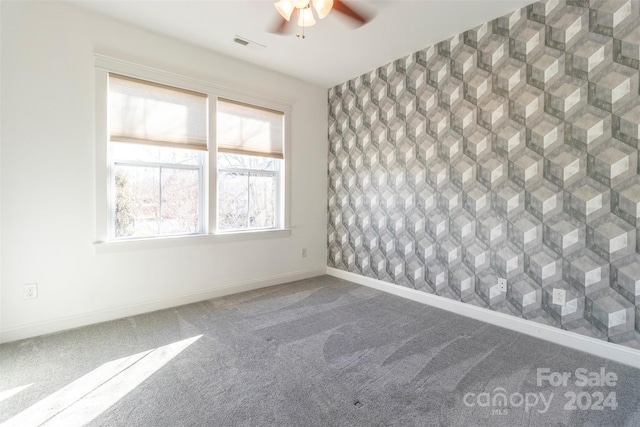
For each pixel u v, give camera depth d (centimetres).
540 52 230
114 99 257
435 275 304
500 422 146
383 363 197
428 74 302
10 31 215
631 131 195
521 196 244
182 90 290
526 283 243
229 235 329
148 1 231
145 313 277
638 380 180
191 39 286
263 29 267
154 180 286
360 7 235
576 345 218
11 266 220
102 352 207
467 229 278
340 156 404
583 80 211
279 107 365
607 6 200
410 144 322
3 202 216
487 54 259
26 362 193
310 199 406
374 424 144
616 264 202
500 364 197
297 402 159
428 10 239
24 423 142
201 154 312
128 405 155
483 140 265
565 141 221
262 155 353
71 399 159
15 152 219
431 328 252
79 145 243
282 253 379
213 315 275
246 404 157
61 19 232
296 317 273
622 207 199
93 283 252
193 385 172
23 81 220
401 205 333
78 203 244
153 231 287
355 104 380
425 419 147
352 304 308
